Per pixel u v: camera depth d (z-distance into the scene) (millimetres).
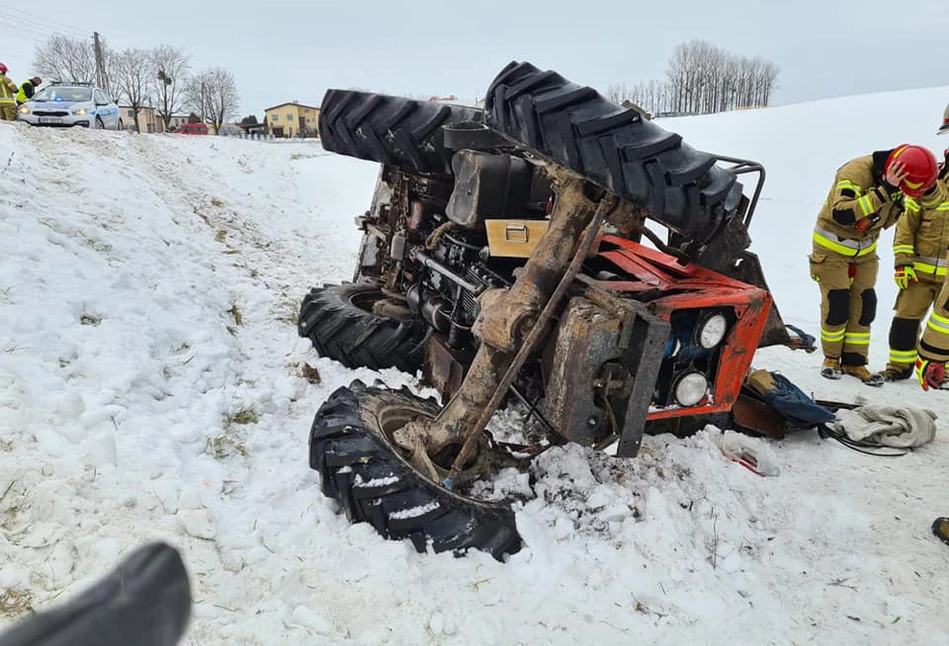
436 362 4020
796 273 9328
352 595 2385
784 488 3594
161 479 2834
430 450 2945
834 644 2506
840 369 5723
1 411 2861
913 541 3225
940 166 5242
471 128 3369
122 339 4094
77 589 2145
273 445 3641
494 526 2686
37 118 16797
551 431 3555
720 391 3152
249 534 2691
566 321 2641
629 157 2346
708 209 2568
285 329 5582
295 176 15047
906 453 4180
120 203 7293
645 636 2414
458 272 3889
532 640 2322
